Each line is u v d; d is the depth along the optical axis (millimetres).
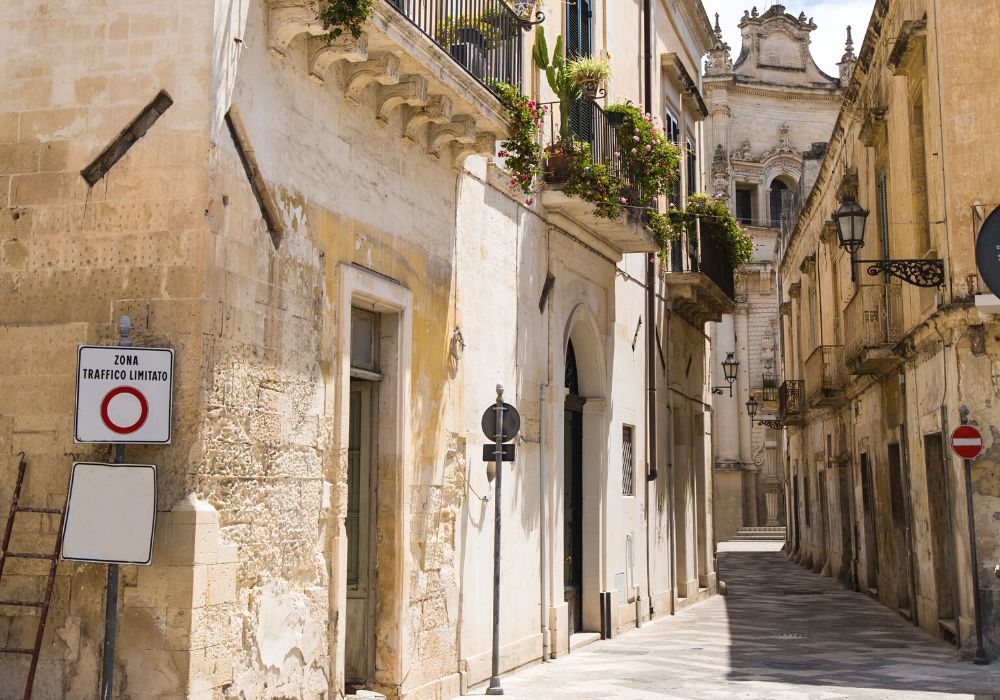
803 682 11289
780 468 48656
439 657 10227
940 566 15547
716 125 49344
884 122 17750
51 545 6961
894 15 16938
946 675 11812
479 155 10977
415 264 10023
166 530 6723
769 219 49531
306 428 8117
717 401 48719
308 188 8242
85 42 7320
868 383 20625
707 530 23109
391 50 8570
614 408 16172
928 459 15555
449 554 10555
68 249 7164
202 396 6844
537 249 13438
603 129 14820
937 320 13836
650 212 16203
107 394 5949
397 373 9648
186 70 7113
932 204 14438
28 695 6785
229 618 7039
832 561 28578
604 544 15430
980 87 13562
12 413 7129
